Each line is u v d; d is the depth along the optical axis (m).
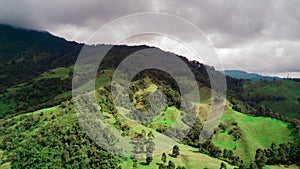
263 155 166.75
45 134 122.88
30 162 107.88
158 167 107.19
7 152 119.06
